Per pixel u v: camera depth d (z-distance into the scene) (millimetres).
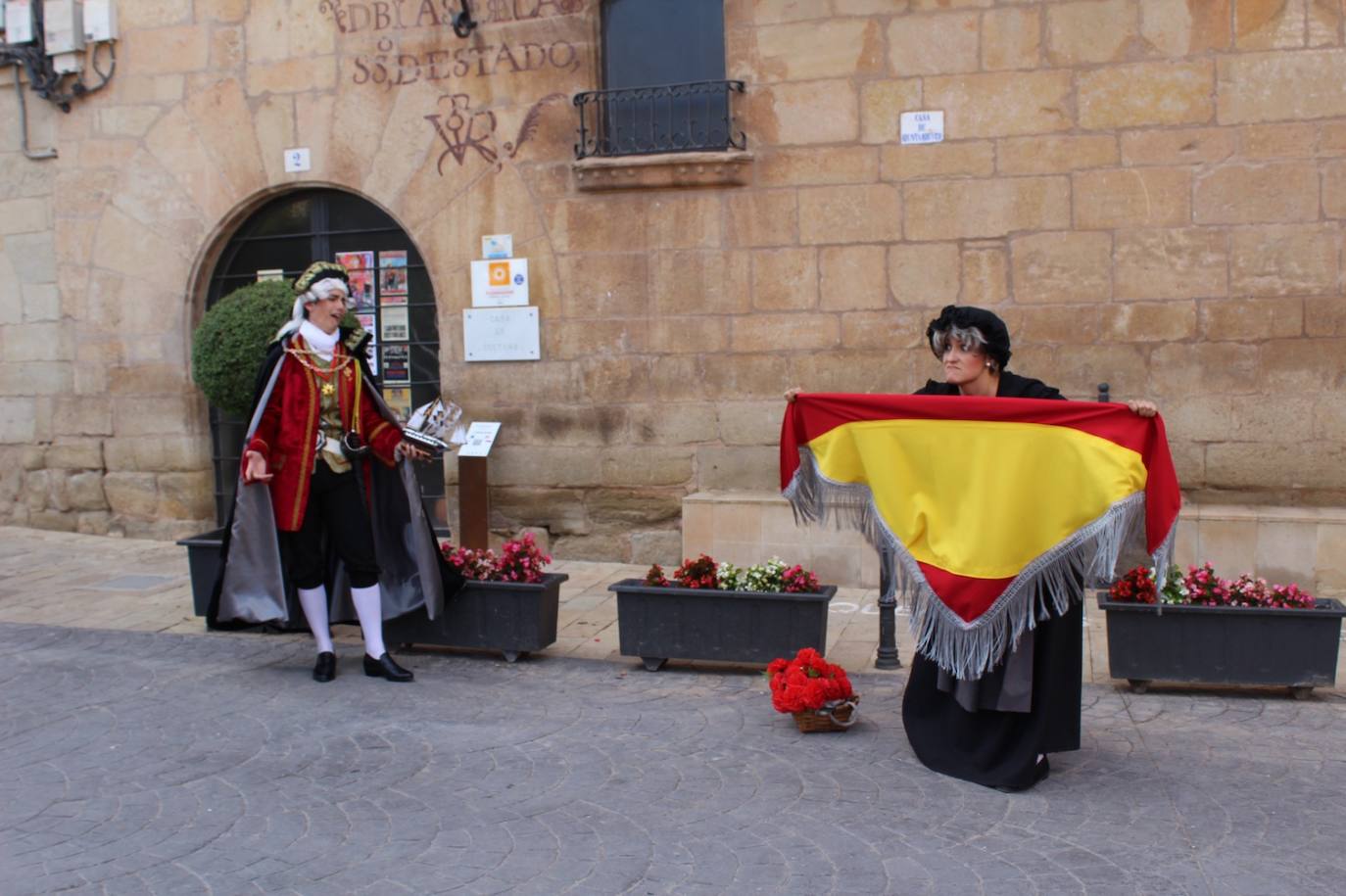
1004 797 4891
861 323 9117
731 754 5418
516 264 9773
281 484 6512
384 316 10438
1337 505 8430
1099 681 6562
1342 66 8234
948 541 5051
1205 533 8227
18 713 6086
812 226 9156
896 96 8938
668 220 9430
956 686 5105
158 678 6719
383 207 10086
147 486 10883
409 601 7035
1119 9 8531
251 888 4121
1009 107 8750
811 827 4590
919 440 5129
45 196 10953
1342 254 8320
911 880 4133
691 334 9453
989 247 8859
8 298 11172
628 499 9672
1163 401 8648
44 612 8359
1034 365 8836
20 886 4137
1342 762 5273
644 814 4742
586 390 9703
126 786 5078
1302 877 4133
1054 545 4840
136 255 10742
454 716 6020
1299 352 8422
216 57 10398
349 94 10109
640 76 9602
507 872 4238
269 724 5898
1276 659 6098
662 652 6754
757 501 8984
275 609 6605
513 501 9914
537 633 6934
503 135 9758
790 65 9117
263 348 8125
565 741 5621
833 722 5664
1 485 11414
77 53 10656
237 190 10445
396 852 4406
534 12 9617
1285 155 8352
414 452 6719
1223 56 8398
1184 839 4457
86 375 10969
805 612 6520
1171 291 8586
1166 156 8531
